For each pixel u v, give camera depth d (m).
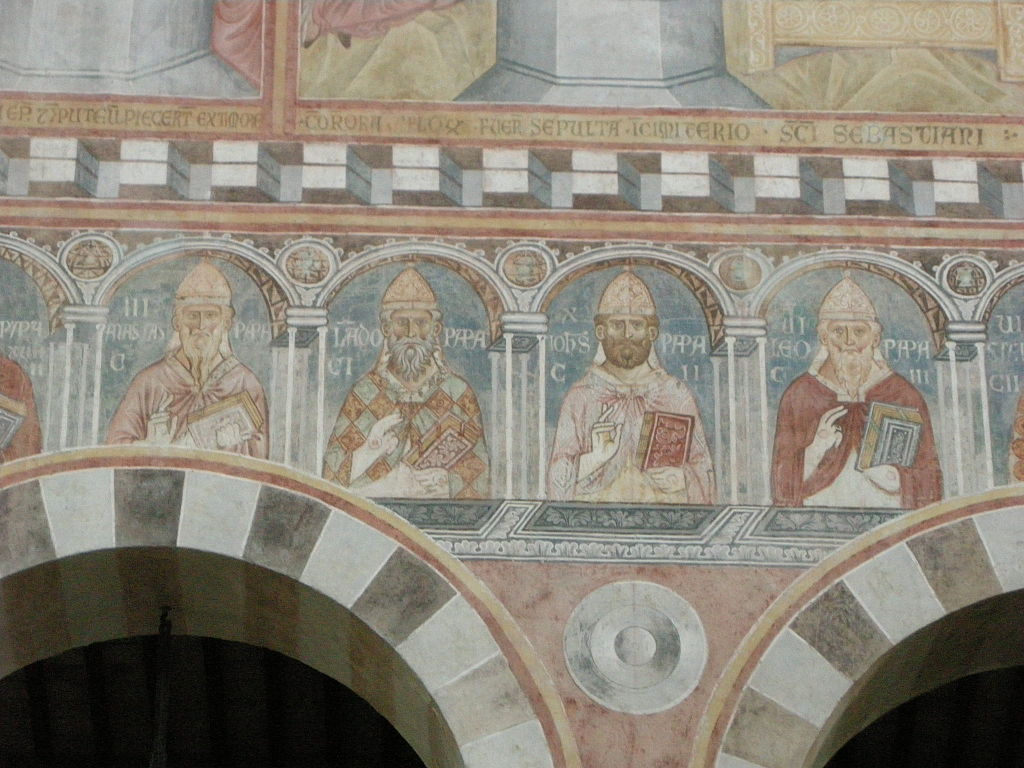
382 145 18.11
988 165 18.33
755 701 16.28
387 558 16.66
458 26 18.64
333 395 17.23
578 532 16.83
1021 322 17.78
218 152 18.00
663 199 18.06
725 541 16.84
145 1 18.56
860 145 18.33
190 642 20.52
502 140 18.17
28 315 17.34
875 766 22.08
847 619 16.58
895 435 17.33
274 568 16.55
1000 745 22.06
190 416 17.06
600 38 18.64
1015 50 18.80
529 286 17.72
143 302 17.45
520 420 17.25
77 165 17.88
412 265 17.73
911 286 17.89
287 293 17.56
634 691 16.28
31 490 16.69
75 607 17.23
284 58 18.39
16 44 18.27
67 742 21.80
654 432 17.27
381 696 17.28
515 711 16.17
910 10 18.89
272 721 21.62
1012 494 17.11
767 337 17.64
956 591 16.69
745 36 18.75
